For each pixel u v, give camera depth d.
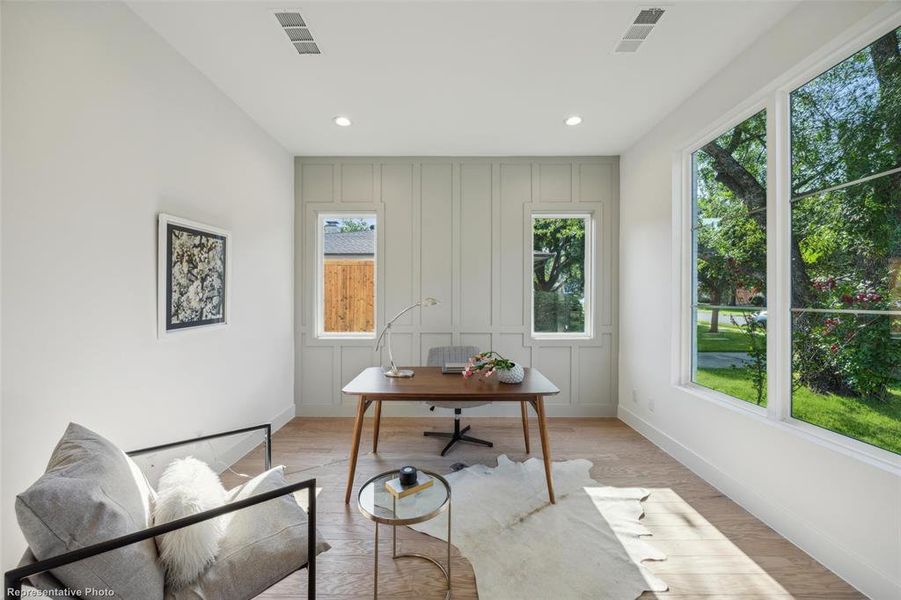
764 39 1.94
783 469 1.82
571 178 3.63
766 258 1.98
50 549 0.88
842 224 1.63
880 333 1.49
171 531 1.01
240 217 2.70
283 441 3.02
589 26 1.88
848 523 1.53
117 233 1.67
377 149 3.46
